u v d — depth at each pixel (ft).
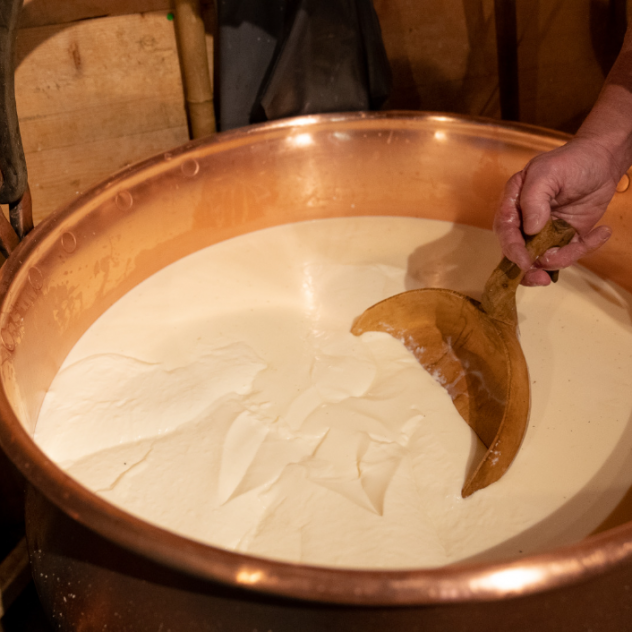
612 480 2.26
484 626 1.51
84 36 3.55
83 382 2.64
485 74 4.69
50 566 1.89
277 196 3.51
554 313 2.97
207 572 1.31
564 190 2.43
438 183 3.47
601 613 1.59
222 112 3.77
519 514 2.16
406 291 3.03
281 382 2.64
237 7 3.42
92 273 2.85
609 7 4.72
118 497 2.21
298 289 3.18
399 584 1.25
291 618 1.53
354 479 2.26
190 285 3.20
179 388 2.60
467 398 2.55
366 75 3.75
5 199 2.54
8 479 3.52
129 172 2.92
